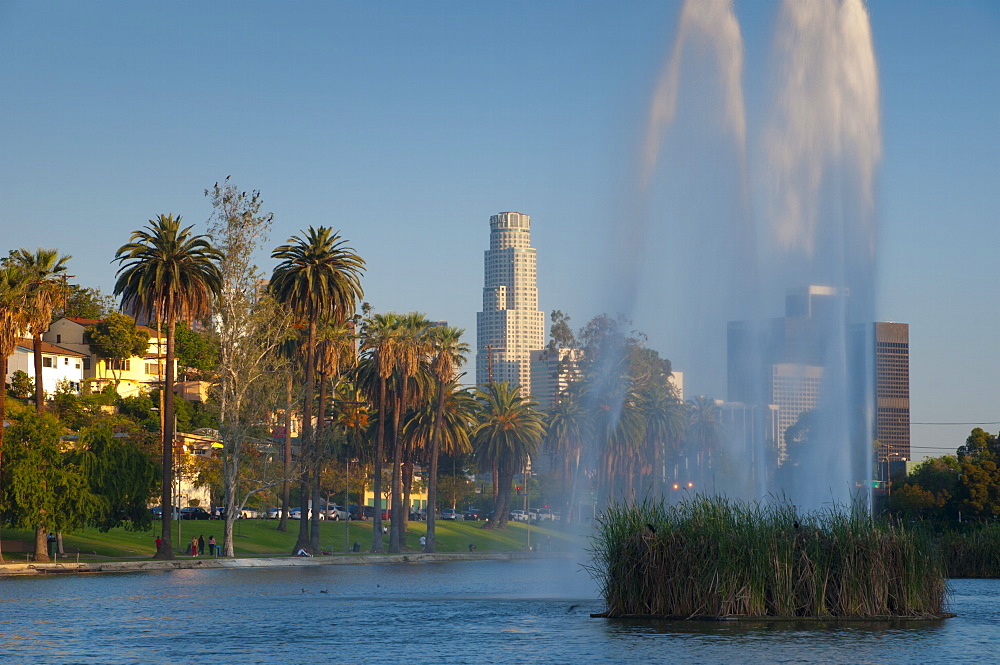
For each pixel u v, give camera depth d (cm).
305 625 4716
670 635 3897
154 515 14738
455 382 15600
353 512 19162
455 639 4138
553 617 4747
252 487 12850
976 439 14875
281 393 11525
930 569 4362
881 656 3491
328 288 12044
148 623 4838
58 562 9519
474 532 16838
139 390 18650
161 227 10706
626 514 4438
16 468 9162
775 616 4200
